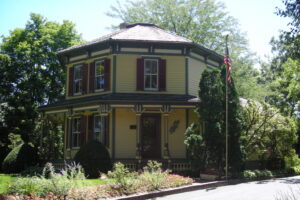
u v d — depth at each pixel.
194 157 16.23
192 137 16.11
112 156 18.47
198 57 21.42
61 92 30.17
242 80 32.75
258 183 15.91
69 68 22.41
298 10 6.64
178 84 19.97
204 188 13.97
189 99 18.34
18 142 23.19
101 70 20.42
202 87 16.91
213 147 16.45
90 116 20.38
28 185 9.88
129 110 19.25
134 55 19.84
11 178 15.55
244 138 17.33
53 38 30.31
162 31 22.45
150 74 20.00
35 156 20.11
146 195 11.27
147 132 19.36
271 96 37.22
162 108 17.89
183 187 13.04
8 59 28.03
